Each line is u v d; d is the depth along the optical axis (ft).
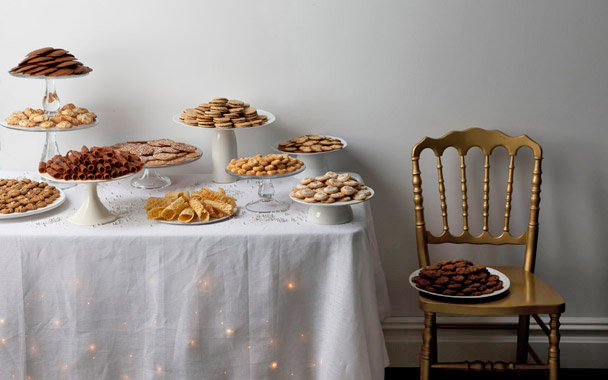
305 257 6.40
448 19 7.93
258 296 6.47
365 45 8.00
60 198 7.14
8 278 6.38
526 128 8.20
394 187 8.39
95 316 6.49
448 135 7.66
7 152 8.33
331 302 6.44
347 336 6.34
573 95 8.10
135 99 8.16
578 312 8.68
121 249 6.34
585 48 7.98
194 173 8.42
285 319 6.55
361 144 8.27
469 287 6.72
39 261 6.35
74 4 7.90
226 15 7.93
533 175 7.54
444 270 6.96
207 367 6.62
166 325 6.51
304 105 8.17
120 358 6.61
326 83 8.10
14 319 6.47
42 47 8.02
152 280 6.41
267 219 6.71
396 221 8.48
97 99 8.16
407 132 8.23
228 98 8.16
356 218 6.72
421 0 7.89
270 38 7.99
